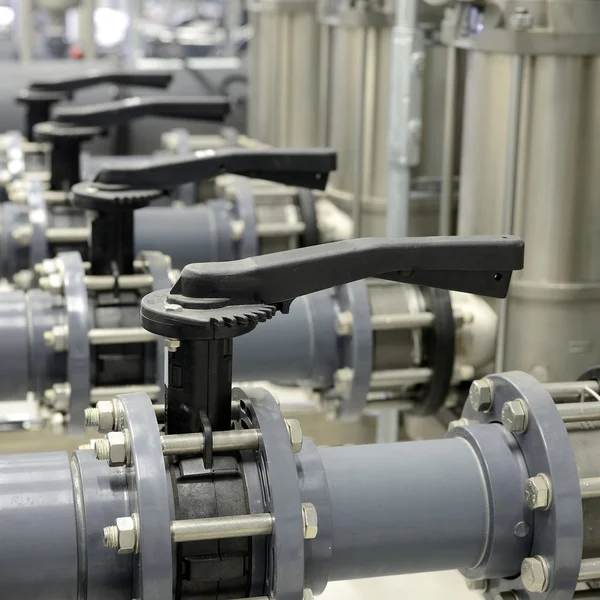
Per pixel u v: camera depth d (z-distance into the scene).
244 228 2.21
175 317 1.06
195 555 1.08
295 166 1.80
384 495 1.18
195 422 1.13
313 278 1.15
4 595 1.07
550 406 1.19
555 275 1.92
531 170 1.90
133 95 3.57
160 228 2.22
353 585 1.77
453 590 1.76
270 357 1.75
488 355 1.91
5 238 2.18
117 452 1.07
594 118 1.87
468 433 1.24
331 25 2.68
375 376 1.78
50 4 3.70
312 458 1.16
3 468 1.11
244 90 3.65
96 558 1.08
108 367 1.69
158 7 4.31
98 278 1.72
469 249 1.21
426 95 2.43
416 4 2.09
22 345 1.65
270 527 1.06
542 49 1.83
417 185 2.46
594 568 1.18
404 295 1.82
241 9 4.14
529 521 1.18
